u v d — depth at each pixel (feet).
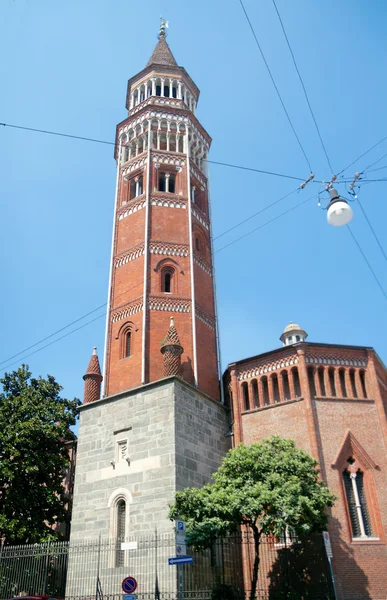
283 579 105.29
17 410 136.05
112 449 115.03
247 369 131.75
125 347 135.54
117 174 168.66
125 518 106.52
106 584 101.14
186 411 115.24
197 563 101.30
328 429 116.57
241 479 95.86
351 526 106.93
